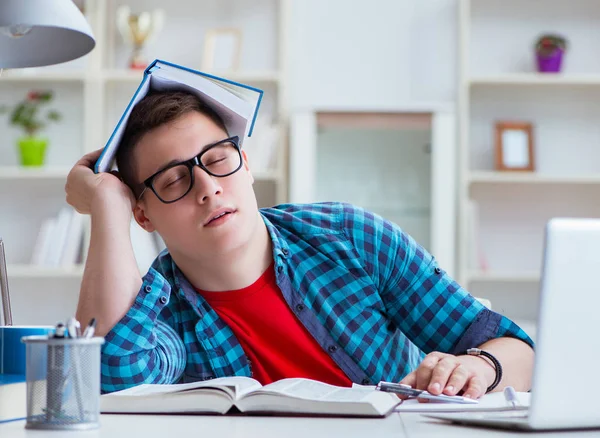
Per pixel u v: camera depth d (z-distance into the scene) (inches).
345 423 37.9
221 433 34.8
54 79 151.2
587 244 34.6
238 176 55.4
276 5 156.7
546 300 34.3
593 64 153.9
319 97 156.6
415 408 42.1
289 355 59.2
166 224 55.2
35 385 36.0
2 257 56.2
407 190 145.9
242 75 150.6
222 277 57.6
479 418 36.7
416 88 155.9
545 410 34.5
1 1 57.1
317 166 146.6
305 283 59.3
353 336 58.8
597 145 153.8
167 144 54.3
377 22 156.9
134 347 50.8
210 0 157.1
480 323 58.9
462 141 147.8
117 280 51.5
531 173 149.9
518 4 154.6
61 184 157.3
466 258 146.3
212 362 58.6
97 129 149.7
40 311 155.9
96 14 150.6
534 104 154.6
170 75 55.9
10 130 157.8
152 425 37.2
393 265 60.4
